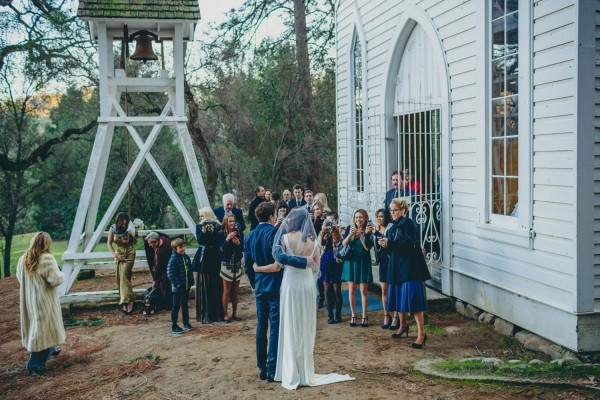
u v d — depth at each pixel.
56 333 7.02
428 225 8.84
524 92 6.72
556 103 6.24
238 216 9.97
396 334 7.28
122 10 9.95
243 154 22.22
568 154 6.07
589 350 6.04
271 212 6.18
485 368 5.75
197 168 10.41
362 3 11.85
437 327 7.71
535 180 6.63
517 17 6.96
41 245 6.95
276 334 5.89
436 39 8.80
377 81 11.29
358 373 6.00
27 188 22.41
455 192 8.51
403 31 10.06
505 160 7.30
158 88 10.86
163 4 10.10
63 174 22.97
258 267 5.94
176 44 10.41
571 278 6.07
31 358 6.99
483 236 7.75
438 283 9.21
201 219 8.71
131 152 22.00
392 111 10.88
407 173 9.54
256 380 5.98
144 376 6.43
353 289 7.93
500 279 7.41
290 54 22.09
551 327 6.44
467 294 8.26
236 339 7.62
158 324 8.77
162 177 10.49
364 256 7.89
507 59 7.22
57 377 6.74
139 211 22.62
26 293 6.93
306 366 5.68
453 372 5.70
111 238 9.53
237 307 9.58
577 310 5.99
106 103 10.24
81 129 20.34
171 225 23.38
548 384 5.28
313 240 5.77
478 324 7.79
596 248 6.02
